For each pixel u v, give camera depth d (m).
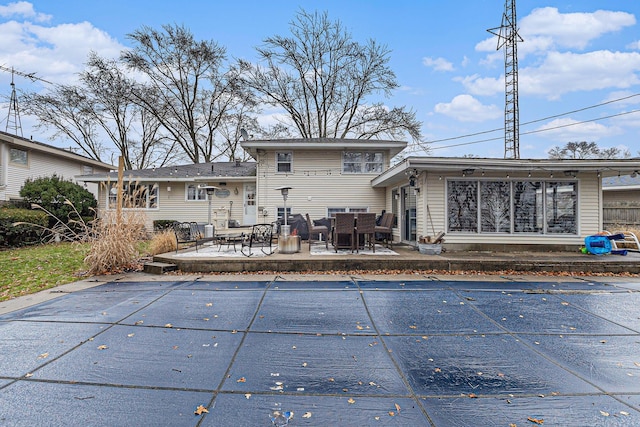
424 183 9.62
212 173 16.62
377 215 14.09
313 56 23.66
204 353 3.41
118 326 4.10
